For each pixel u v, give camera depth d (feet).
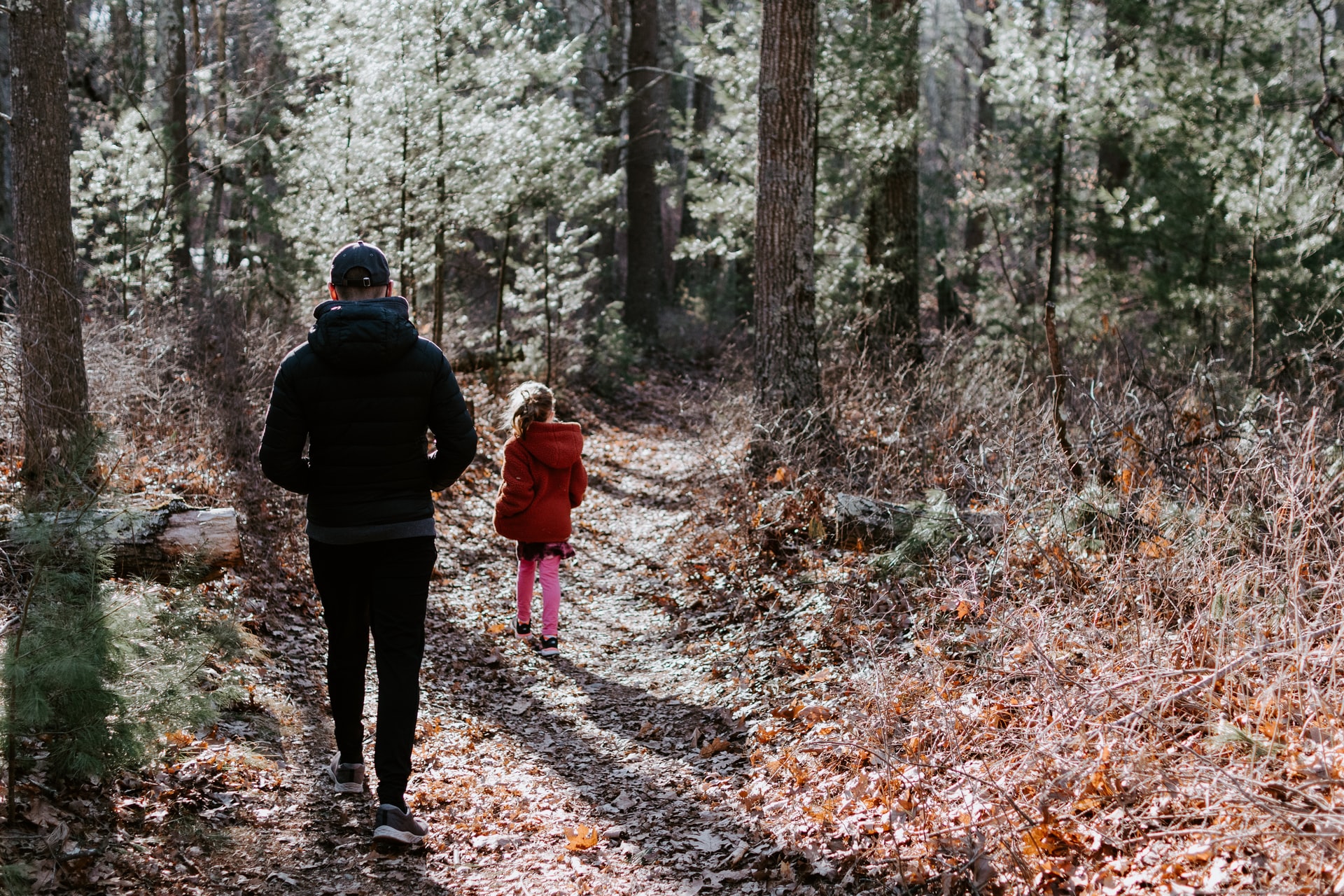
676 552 25.77
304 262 40.42
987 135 42.39
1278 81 38.06
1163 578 12.71
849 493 22.66
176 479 21.99
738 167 42.75
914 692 12.67
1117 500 15.35
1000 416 22.85
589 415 48.80
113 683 10.64
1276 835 8.02
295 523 22.48
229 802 11.28
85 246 39.40
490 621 21.04
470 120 39.37
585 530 29.58
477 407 38.86
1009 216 42.93
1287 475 12.27
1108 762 9.84
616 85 69.05
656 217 67.82
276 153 40.93
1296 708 9.84
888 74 39.96
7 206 34.22
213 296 36.52
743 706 15.30
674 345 69.05
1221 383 23.45
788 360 28.04
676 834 11.64
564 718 16.02
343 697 11.80
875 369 32.32
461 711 16.07
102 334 25.63
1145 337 35.22
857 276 41.75
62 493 11.00
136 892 9.30
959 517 17.08
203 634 11.87
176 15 47.83
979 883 9.18
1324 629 9.68
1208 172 37.29
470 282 60.49
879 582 17.44
